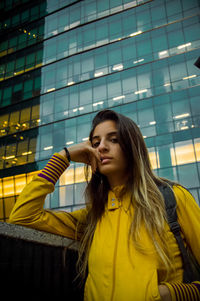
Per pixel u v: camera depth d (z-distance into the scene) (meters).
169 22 19.25
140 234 1.13
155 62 18.58
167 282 1.02
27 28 25.12
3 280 0.99
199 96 16.41
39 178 1.40
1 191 19.58
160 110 17.05
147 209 1.18
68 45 22.36
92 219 1.40
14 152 20.50
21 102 22.25
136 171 1.34
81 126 19.05
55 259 1.29
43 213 1.37
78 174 16.95
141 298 0.96
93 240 1.29
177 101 16.84
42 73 22.47
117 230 1.21
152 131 16.70
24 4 26.34
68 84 20.91
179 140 15.80
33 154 19.72
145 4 20.59
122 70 19.39
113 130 1.43
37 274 1.16
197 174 14.65
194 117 16.03
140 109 17.64
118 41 20.48
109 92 19.16
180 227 1.19
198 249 1.16
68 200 16.66
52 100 21.00
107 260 1.12
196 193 14.34
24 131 20.94
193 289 0.98
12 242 1.07
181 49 18.16
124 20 20.92
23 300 1.06
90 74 20.42
